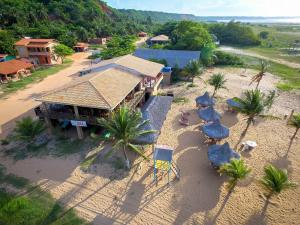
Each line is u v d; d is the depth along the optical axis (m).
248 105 26.22
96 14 147.00
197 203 18.94
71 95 25.41
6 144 27.08
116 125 19.91
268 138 27.95
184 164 23.48
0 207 18.56
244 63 68.50
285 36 138.00
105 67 35.34
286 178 17.12
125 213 18.00
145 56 56.94
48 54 65.44
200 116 30.23
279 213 18.20
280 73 57.97
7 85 47.50
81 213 18.00
